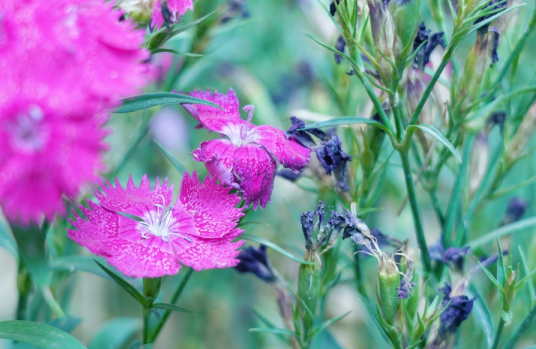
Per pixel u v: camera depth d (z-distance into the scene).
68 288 0.38
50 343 0.30
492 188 0.35
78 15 0.29
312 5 0.40
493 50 0.33
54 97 0.28
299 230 0.43
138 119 0.40
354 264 0.35
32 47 0.28
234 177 0.31
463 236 0.35
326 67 0.42
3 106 0.27
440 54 0.36
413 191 0.32
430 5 0.34
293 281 0.42
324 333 0.37
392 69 0.31
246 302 0.44
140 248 0.30
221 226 0.31
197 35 0.37
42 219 0.30
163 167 0.44
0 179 0.27
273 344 0.43
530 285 0.32
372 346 0.41
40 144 0.28
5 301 0.43
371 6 0.31
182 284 0.32
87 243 0.30
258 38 0.47
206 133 0.45
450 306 0.32
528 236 0.39
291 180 0.34
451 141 0.33
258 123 0.42
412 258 0.32
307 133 0.33
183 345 0.45
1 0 0.28
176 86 0.39
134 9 0.30
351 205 0.33
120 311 0.46
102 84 0.28
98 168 0.28
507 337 0.37
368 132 0.33
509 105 0.35
